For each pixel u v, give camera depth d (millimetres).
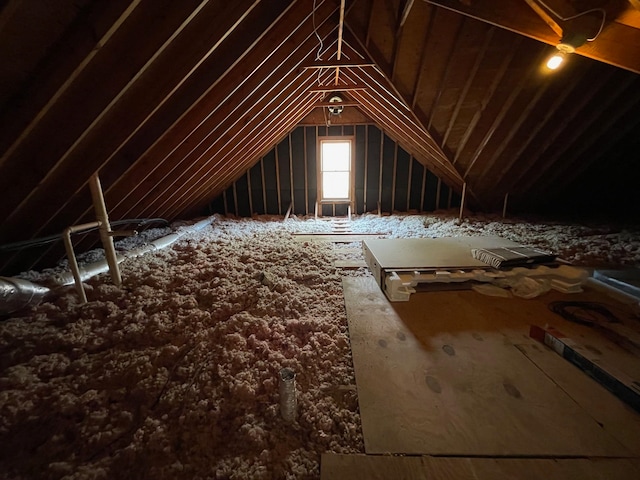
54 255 2703
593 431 1116
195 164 3316
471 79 3047
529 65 2832
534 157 4246
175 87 1631
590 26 1543
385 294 2355
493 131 3758
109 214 2760
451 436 1113
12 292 1739
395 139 5793
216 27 1544
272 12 1851
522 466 1001
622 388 1253
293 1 1904
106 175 2100
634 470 977
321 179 6266
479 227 4617
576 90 3152
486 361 1532
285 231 4691
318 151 6094
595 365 1382
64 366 1464
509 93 3193
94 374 1429
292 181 6219
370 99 4598
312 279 2670
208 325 1842
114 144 1750
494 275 2357
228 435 1160
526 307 2080
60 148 1500
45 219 1992
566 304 2092
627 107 3398
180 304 2018
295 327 1859
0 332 1632
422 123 3719
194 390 1326
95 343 1629
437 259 2596
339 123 5898
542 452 1043
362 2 2486
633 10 1452
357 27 2715
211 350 1586
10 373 1367
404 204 6367
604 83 3059
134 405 1289
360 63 3041
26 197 1647
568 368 1470
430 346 1669
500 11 1848
